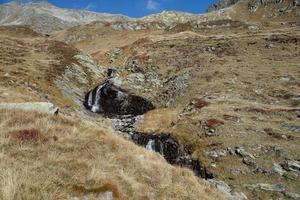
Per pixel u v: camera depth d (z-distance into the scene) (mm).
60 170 10859
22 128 15219
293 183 28312
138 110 64125
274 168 30281
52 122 17453
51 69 69562
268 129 36938
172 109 56656
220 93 53188
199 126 40719
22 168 10086
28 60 72375
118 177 12219
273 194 27250
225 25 131125
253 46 77375
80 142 15109
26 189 8523
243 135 36375
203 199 14711
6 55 73312
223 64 68438
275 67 63156
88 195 9609
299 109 41844
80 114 57500
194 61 73688
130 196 11281
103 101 66750
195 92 58000
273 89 52156
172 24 157875
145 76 72812
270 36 81938
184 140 39375
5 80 55594
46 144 13602
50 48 86812
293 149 32438
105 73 85500
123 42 140125
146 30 159250
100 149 14938
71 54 83688
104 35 159750
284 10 154625
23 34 160000
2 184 8367
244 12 168875
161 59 78312
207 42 84125
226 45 79875
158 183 13992
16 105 20656
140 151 17875
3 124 15734
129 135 49625
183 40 90000
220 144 35312
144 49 88938
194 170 34000
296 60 66188
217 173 31188
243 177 30016
